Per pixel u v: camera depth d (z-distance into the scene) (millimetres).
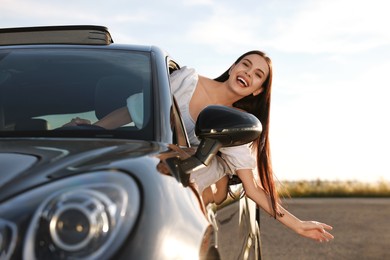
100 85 3617
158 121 3363
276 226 14133
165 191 2646
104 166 2613
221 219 3824
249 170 4547
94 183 2469
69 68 3777
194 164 3113
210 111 3199
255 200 4762
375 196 26047
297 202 21734
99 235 2314
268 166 5086
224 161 4117
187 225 2625
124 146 2969
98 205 2355
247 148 4512
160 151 3016
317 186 26391
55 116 3451
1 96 3562
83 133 3289
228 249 4051
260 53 5188
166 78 3744
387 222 15086
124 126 3338
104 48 4023
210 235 2836
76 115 3449
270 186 4969
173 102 3613
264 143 5188
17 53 3959
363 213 17328
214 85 5094
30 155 2750
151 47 4141
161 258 2375
